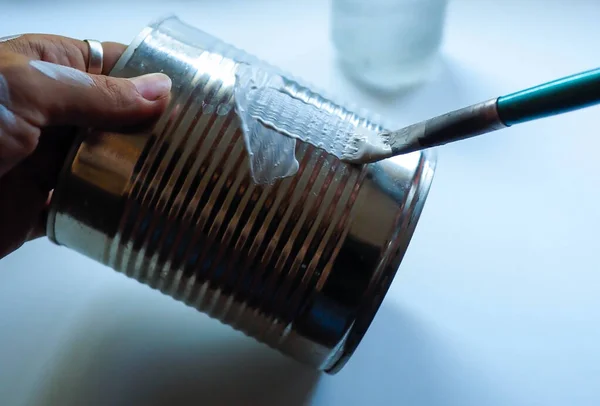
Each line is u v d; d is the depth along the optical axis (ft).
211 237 1.08
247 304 1.13
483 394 1.28
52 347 1.29
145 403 1.25
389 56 1.52
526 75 1.56
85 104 1.06
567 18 1.63
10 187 1.28
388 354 1.31
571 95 0.90
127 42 1.58
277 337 1.16
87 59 1.28
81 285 1.33
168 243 1.10
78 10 1.61
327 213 1.07
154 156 1.07
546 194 1.44
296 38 1.61
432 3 1.45
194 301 1.17
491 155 1.47
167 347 1.29
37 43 1.22
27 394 1.25
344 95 1.54
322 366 1.18
